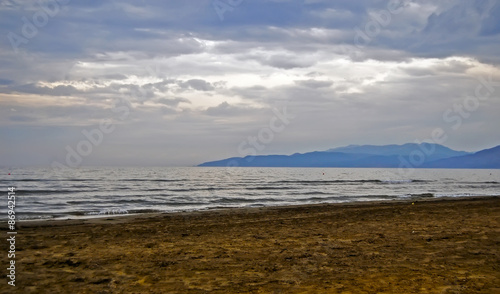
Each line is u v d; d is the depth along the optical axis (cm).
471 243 1072
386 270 782
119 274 759
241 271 784
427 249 995
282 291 645
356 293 629
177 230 1370
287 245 1066
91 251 980
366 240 1135
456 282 689
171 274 760
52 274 755
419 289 648
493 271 770
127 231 1346
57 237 1199
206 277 738
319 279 719
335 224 1506
